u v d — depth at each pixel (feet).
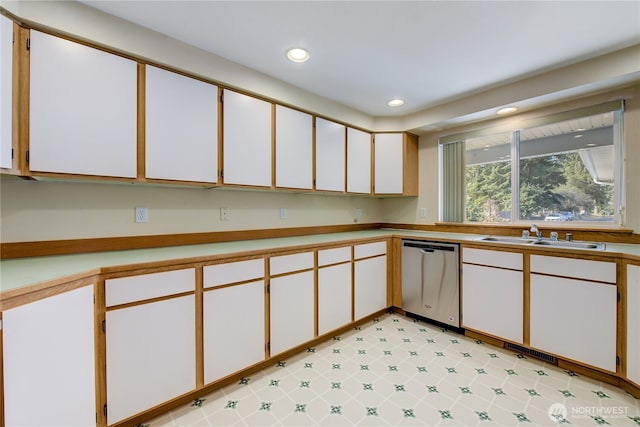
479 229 9.63
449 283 8.57
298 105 8.13
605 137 7.39
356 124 9.93
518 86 7.75
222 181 6.66
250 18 5.24
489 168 9.64
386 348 7.58
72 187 5.57
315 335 7.63
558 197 8.23
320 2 4.83
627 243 6.90
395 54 6.46
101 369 4.43
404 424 4.86
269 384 6.01
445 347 7.62
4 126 4.09
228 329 5.90
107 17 5.07
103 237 5.90
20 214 5.09
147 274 4.85
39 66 4.50
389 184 10.61
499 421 4.92
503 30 5.58
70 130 4.78
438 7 4.96
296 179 8.20
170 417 5.04
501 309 7.48
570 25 5.40
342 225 11.00
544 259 6.75
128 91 5.36
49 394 3.65
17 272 4.01
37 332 3.51
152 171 5.65
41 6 4.48
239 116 6.95
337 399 5.52
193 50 6.12
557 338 6.58
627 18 5.17
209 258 5.60
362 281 8.98
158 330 4.99
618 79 6.44
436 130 10.56
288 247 6.97
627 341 5.66
